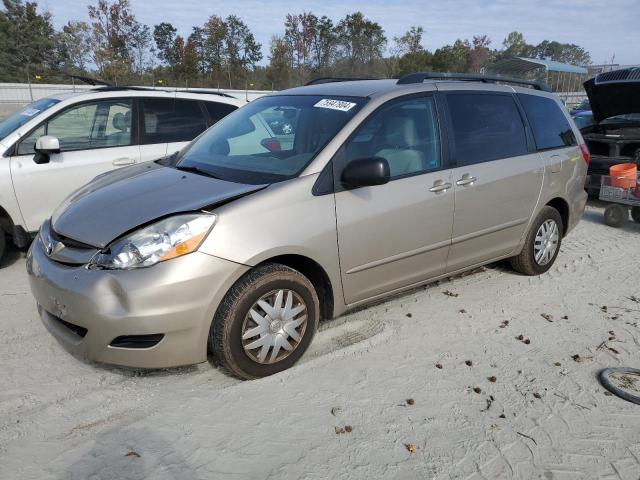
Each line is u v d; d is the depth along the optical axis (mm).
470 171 4203
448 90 4258
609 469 2641
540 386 3326
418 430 2875
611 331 4082
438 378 3381
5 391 3146
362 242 3559
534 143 4867
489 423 2953
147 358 2943
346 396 3154
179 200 3166
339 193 3445
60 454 2633
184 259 2883
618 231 7152
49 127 5418
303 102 4074
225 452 2670
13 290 4684
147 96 6090
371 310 4355
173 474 2516
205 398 3104
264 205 3143
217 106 6605
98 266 2924
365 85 4129
